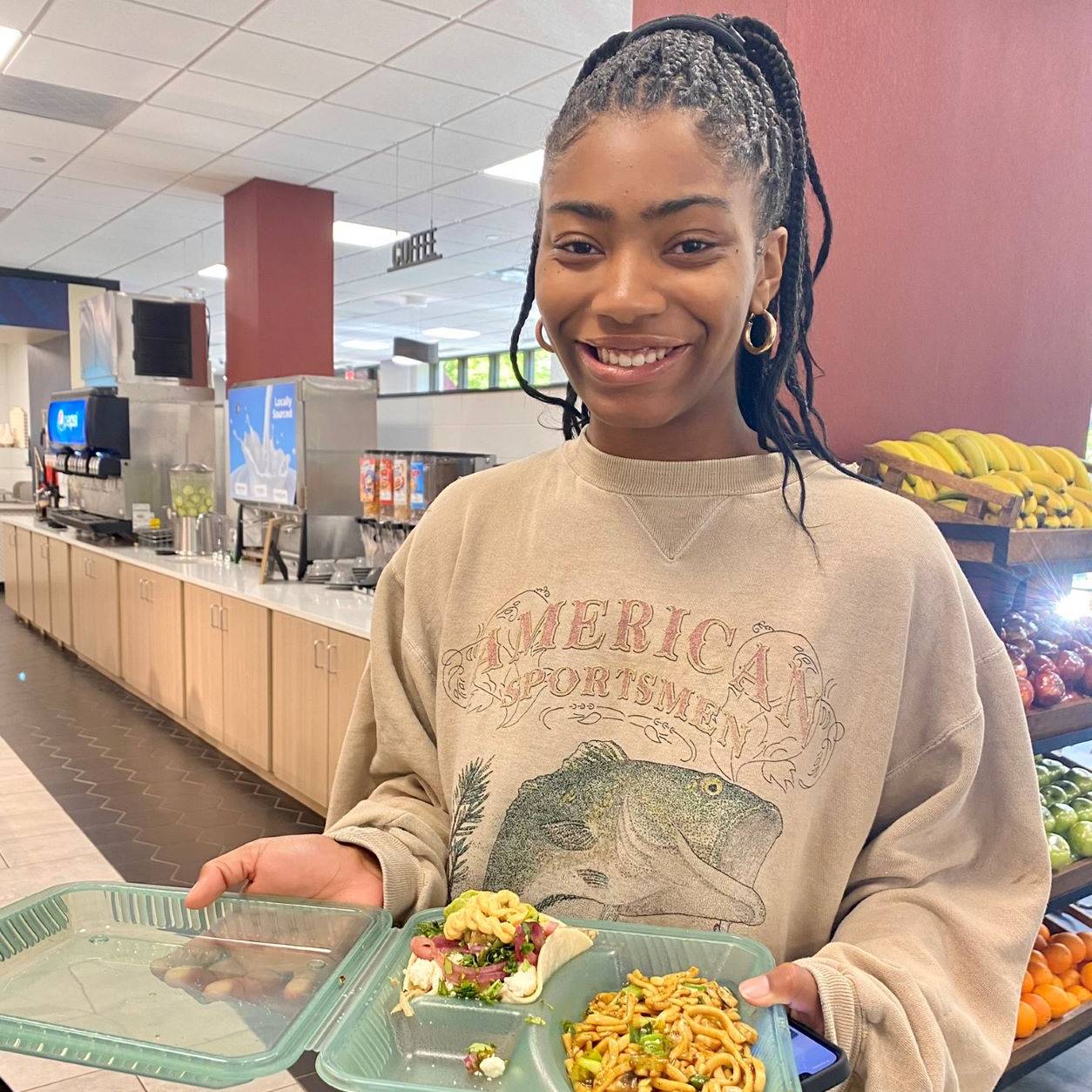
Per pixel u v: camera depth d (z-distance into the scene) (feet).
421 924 2.54
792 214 2.51
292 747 12.30
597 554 2.62
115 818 11.94
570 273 2.24
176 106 16.35
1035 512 5.89
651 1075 2.10
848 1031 2.08
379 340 48.24
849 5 6.15
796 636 2.44
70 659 20.80
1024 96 7.36
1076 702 5.90
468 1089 2.06
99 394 17.93
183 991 2.35
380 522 12.76
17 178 20.74
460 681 2.81
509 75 14.88
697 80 2.15
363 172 20.03
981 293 7.29
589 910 2.50
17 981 2.40
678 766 2.44
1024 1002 6.08
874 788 2.51
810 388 2.79
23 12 12.89
